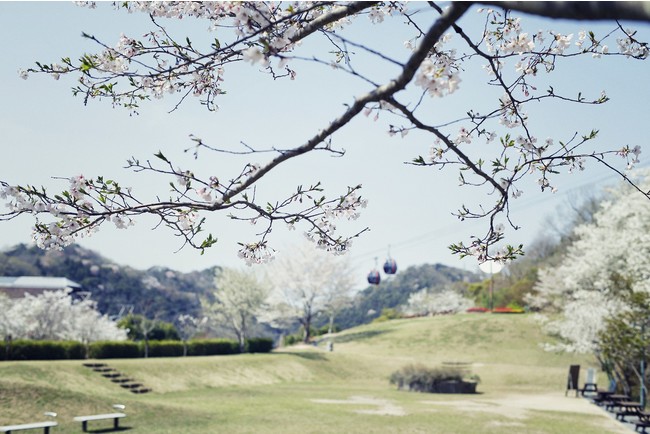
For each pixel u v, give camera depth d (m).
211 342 46.03
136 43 5.24
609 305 27.53
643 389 23.72
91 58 5.07
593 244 30.14
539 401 28.89
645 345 21.73
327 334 66.44
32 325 40.50
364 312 110.50
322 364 43.94
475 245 5.10
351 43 3.23
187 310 103.31
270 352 50.19
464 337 53.03
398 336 56.59
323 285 59.81
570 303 31.25
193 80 5.46
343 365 44.66
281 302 60.44
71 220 4.43
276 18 4.42
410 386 34.94
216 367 37.19
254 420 20.06
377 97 3.43
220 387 33.84
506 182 4.87
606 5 2.17
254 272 55.81
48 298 43.72
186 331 54.69
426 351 50.59
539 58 5.15
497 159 4.78
